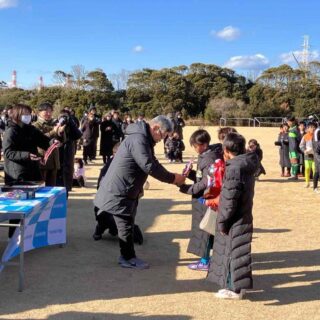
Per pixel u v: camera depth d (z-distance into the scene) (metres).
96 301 4.60
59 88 64.56
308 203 9.93
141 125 5.27
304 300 4.72
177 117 17.83
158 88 69.12
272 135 34.25
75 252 6.17
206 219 5.07
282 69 70.25
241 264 4.55
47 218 6.07
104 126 16.53
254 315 4.34
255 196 10.73
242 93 70.94
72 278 5.22
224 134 5.30
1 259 5.48
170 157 17.34
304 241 6.88
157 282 5.16
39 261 5.78
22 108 6.21
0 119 15.93
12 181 6.20
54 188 6.20
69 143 8.90
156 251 6.30
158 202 9.75
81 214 8.39
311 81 68.56
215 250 4.76
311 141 11.96
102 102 63.88
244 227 4.51
